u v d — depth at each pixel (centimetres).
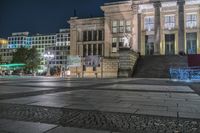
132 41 5381
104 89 1330
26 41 16650
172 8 5150
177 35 5156
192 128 452
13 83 1988
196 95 1033
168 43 5256
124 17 5650
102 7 5869
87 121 505
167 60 4081
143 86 1612
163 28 5253
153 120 518
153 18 5306
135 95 1020
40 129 440
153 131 430
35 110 626
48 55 9150
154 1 5200
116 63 4741
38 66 8900
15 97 909
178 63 3900
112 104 749
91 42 6159
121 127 458
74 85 1698
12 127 452
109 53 5784
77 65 5309
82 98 896
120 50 3825
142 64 4116
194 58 3991
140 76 3734
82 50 6281
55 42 15388
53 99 855
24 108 655
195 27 5047
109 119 525
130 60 3809
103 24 6041
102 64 4903
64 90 1245
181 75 2675
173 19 5194
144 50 5344
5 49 15525
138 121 508
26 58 8419
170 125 475
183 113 602
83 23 6262
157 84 1855
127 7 5616
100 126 465
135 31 5350
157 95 1028
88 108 666
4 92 1112
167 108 679
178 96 990
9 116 548
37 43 16250
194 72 2672
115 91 1205
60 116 553
